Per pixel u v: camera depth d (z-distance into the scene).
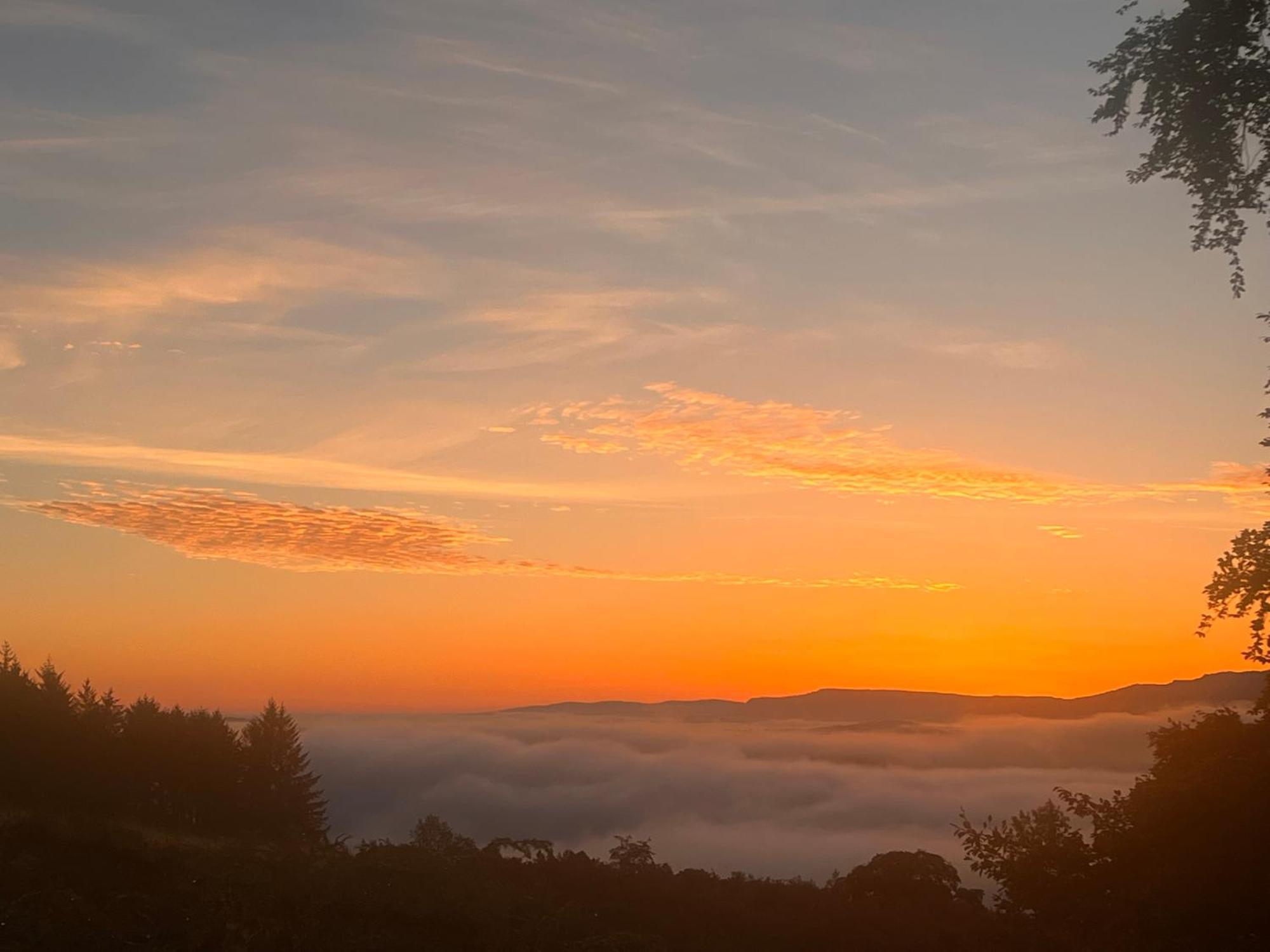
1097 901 15.02
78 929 11.55
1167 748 15.20
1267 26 13.09
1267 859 13.10
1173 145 13.92
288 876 14.07
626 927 16.00
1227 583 13.96
